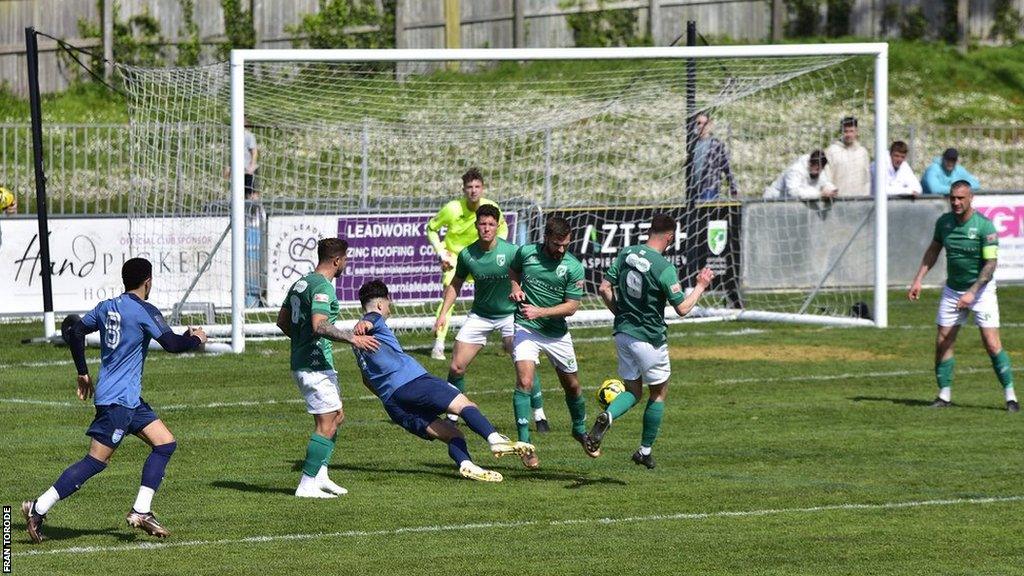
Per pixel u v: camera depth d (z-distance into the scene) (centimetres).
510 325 4678
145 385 5609
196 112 7488
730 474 4038
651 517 3531
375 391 3850
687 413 5006
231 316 6981
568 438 4603
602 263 7800
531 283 4191
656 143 9181
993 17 12950
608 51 6606
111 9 12281
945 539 3309
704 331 7162
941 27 12788
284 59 6325
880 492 3803
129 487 3881
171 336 3262
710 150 7931
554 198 8981
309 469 3750
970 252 5041
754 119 10025
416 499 3741
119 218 7425
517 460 4259
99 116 11381
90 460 3262
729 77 7838
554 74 9200
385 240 7556
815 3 12606
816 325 7344
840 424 4794
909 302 8188
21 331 7131
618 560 3127
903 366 6066
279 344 6744
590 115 8562
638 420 4903
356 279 7519
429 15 12106
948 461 4200
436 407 3778
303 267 7556
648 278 3862
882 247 7169
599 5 12225
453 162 9050
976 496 3756
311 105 8356
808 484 3903
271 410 5075
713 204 7906
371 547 3241
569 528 3419
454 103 8850
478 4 12162
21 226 7294
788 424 4800
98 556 3159
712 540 3303
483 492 3822
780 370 5962
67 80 12450
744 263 7981
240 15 12369
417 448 4447
